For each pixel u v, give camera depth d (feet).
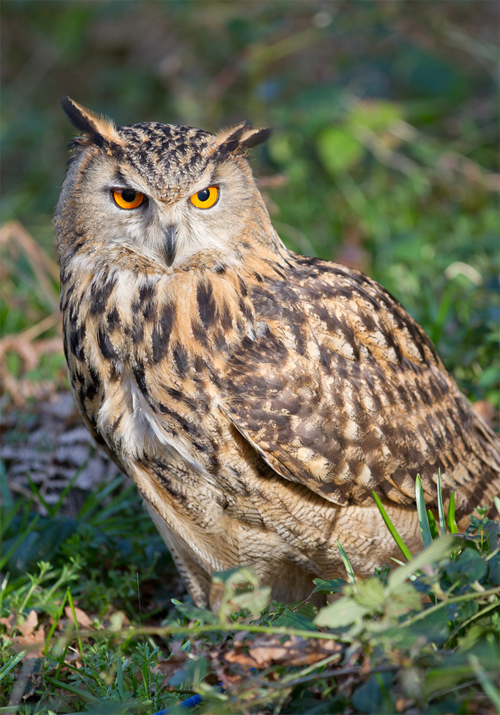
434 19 56.18
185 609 15.98
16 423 33.78
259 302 22.31
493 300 37.29
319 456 21.93
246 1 61.00
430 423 24.41
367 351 23.59
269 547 23.49
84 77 67.05
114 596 26.23
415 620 15.43
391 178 52.01
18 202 53.47
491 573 16.49
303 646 15.76
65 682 21.90
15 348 36.76
